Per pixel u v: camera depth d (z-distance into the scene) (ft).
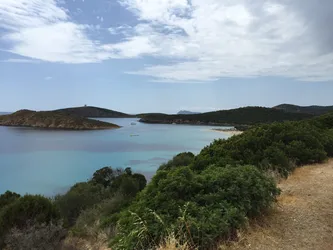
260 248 11.12
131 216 13.33
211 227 11.27
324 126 54.39
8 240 16.20
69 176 101.14
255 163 26.63
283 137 33.99
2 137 280.10
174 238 10.47
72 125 440.86
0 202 35.29
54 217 21.39
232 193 13.96
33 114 487.20
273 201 16.11
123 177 53.31
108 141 250.78
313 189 19.93
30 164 130.21
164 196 13.48
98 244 16.84
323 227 13.07
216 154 28.02
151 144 225.97
